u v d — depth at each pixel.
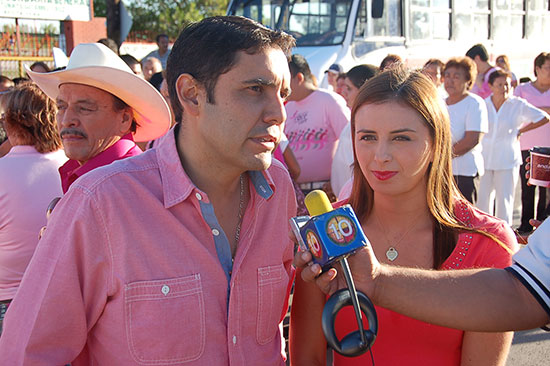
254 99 1.52
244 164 1.56
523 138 7.08
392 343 1.87
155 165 1.63
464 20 10.92
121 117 2.54
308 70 5.10
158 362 1.53
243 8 10.05
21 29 13.64
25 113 2.86
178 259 1.56
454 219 1.94
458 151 5.32
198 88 1.55
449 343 1.85
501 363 1.84
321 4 9.41
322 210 1.55
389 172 1.84
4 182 2.83
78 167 2.62
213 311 1.59
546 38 12.65
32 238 2.89
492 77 6.37
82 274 1.54
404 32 9.87
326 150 5.09
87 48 2.47
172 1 30.28
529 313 1.54
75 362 1.65
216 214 1.69
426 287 1.58
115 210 1.53
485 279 1.58
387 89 1.83
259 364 1.68
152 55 11.91
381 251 1.99
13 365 1.51
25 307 1.52
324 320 1.43
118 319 1.53
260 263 1.71
